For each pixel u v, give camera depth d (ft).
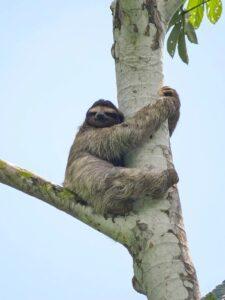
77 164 47.39
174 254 36.06
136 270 37.24
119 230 38.60
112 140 47.24
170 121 46.73
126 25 43.91
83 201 41.32
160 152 42.06
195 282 35.32
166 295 34.76
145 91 43.39
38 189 40.40
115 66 44.70
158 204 38.73
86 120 52.80
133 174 40.65
